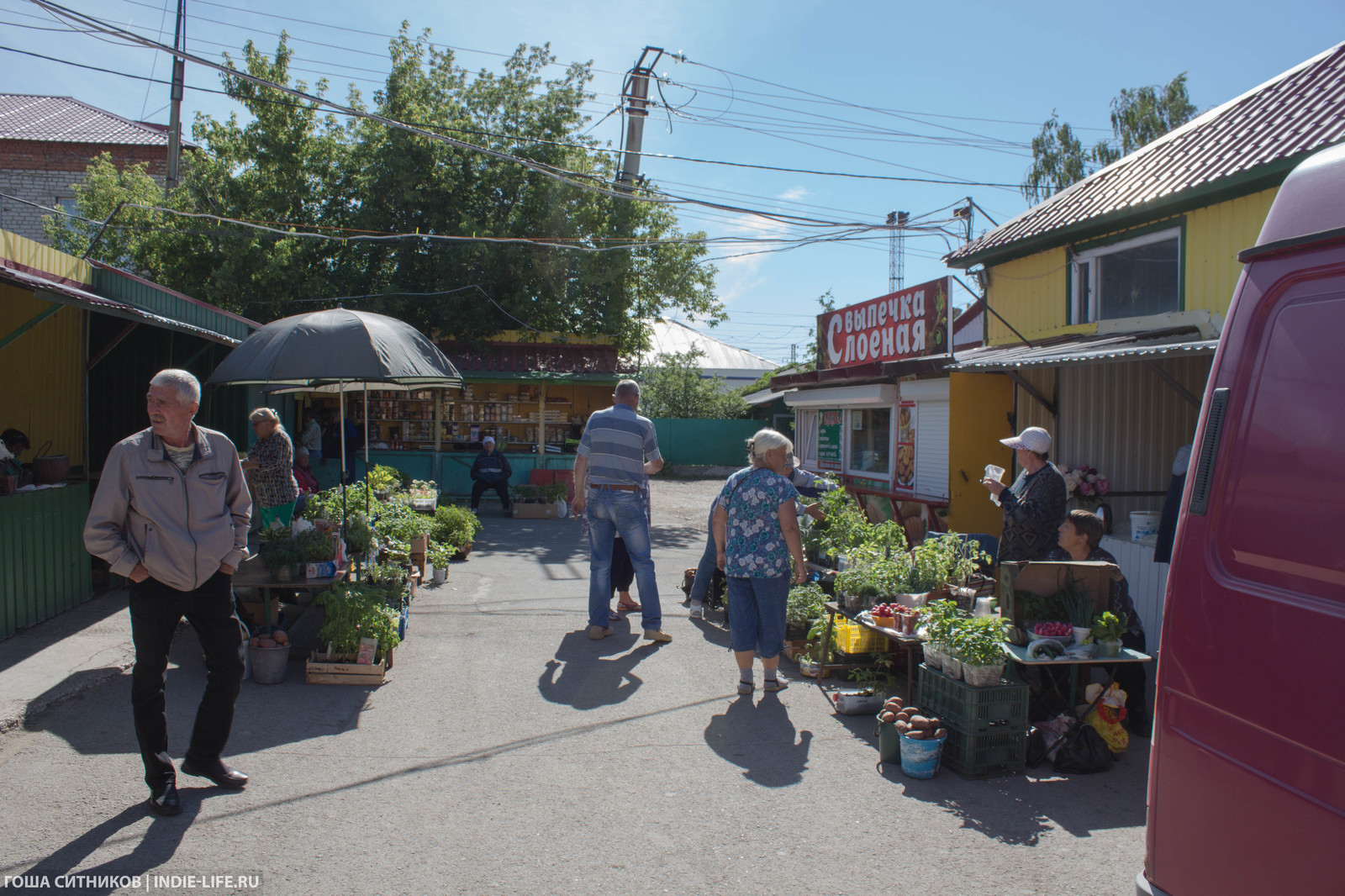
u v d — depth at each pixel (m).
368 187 17.83
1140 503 8.05
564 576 9.40
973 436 8.98
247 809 3.73
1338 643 1.87
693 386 31.81
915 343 9.82
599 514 6.66
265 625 5.95
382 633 5.59
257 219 17.23
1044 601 4.72
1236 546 2.21
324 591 5.94
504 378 16.72
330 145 18.47
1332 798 1.84
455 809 3.78
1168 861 2.34
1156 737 2.42
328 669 5.46
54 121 24.03
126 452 3.50
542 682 5.61
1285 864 1.95
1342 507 1.93
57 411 8.09
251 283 16.72
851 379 11.25
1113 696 4.48
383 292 17.55
